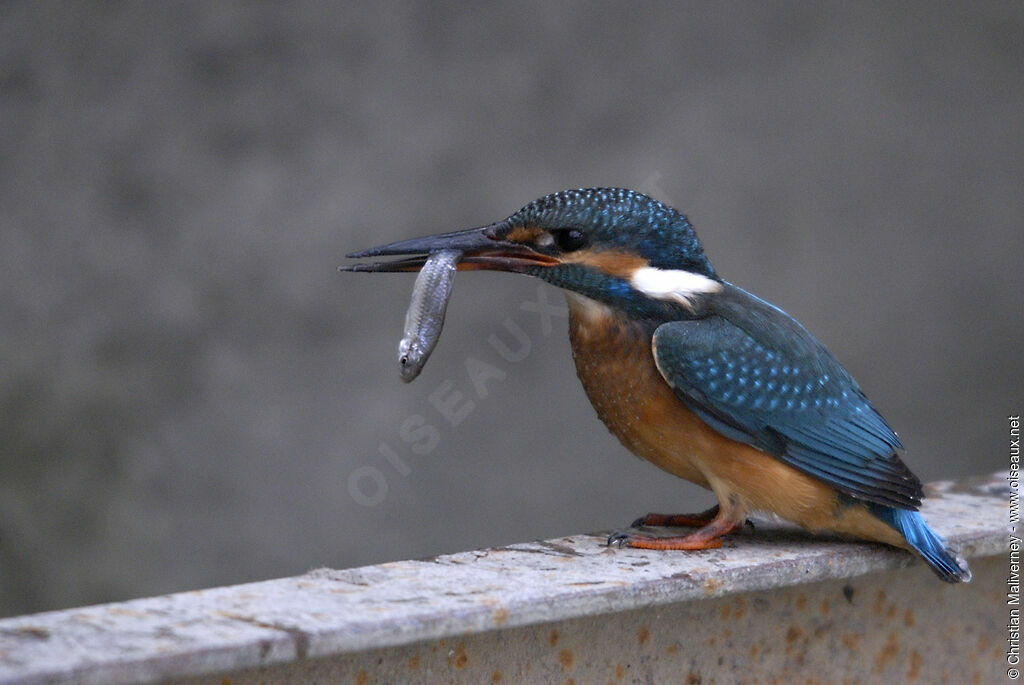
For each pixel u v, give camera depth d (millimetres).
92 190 13383
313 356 13117
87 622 3482
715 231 14070
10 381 12555
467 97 14062
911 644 5301
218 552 12016
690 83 14375
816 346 5137
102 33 13672
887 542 4910
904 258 14367
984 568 5516
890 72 14719
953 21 14945
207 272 13273
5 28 13531
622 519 12398
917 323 14242
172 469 12461
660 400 4973
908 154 14609
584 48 14281
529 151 13977
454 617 3691
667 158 14102
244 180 13578
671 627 4594
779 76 14562
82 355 12820
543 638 4270
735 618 4770
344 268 5086
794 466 4863
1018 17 14914
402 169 13805
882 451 4949
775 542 4969
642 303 4988
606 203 4965
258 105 13781
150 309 13094
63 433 12469
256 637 3379
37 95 13500
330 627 3490
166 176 13492
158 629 3430
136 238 13297
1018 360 14242
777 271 14125
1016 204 14641
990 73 14898
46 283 12984
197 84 13773
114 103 13609
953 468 13422
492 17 14219
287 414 12852
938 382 14102
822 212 14344
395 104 13953
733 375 4852
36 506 12078
